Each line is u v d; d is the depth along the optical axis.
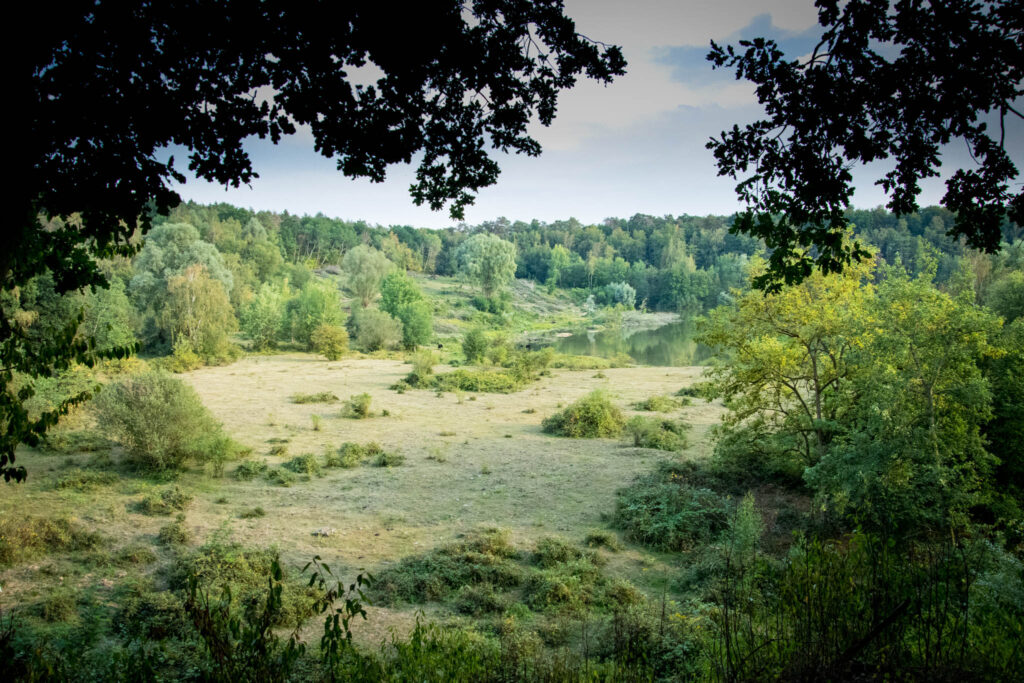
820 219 5.66
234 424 27.56
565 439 26.09
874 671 3.50
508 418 30.83
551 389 40.09
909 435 12.60
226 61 4.97
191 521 15.18
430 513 16.80
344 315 75.50
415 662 4.71
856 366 16.20
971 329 13.68
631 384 42.16
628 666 5.69
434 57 5.59
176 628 8.78
